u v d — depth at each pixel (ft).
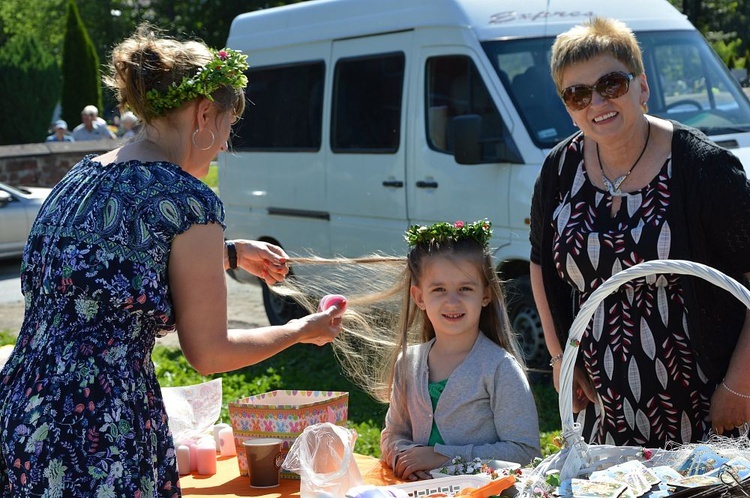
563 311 9.71
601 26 8.99
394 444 9.89
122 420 7.11
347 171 24.12
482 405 9.69
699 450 7.57
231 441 10.84
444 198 21.49
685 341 8.96
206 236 7.40
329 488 8.29
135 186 7.34
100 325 7.19
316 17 25.45
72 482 6.94
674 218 8.77
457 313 9.71
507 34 20.99
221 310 7.50
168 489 7.55
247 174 27.63
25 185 57.26
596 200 9.25
